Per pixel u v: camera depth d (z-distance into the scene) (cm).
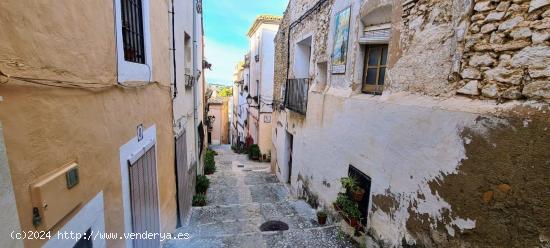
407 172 318
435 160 275
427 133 286
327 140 557
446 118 262
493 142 216
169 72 441
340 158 497
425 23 299
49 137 144
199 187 785
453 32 262
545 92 187
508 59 213
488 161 221
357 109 436
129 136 260
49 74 143
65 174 157
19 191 123
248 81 1984
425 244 289
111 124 220
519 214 200
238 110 2577
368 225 404
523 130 196
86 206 181
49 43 143
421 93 306
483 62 233
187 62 737
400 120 330
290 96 820
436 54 283
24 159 126
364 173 416
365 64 449
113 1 223
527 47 199
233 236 449
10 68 117
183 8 607
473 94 242
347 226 445
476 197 231
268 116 1498
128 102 258
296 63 809
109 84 215
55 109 149
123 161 245
